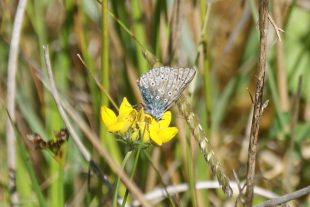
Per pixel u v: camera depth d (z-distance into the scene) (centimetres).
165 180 51
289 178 52
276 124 52
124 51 50
